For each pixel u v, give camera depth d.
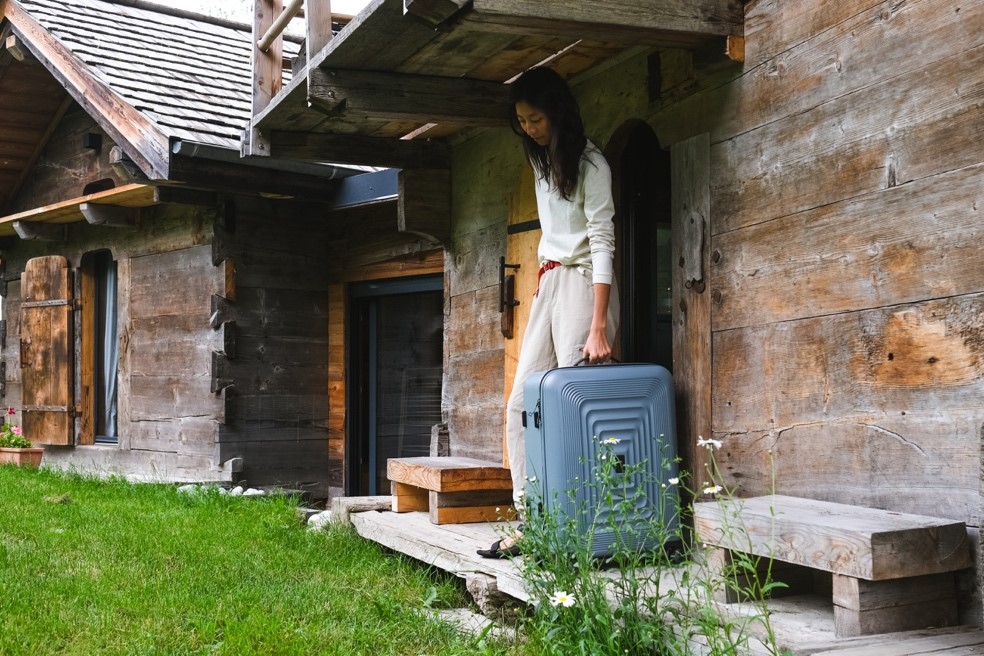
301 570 4.70
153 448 9.25
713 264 4.05
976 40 2.96
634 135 5.23
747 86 3.88
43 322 10.50
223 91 9.18
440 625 3.74
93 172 10.12
